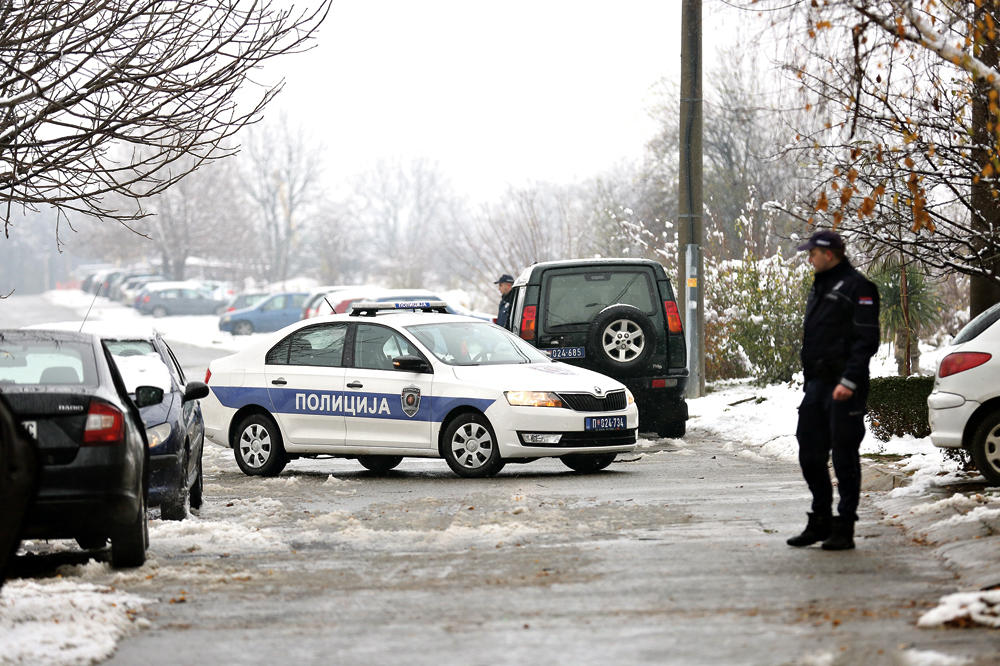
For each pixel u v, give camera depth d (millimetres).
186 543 16906
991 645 10336
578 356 29812
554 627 11469
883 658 9969
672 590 12961
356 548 16359
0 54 17047
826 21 15391
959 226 21094
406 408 24516
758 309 41094
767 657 10133
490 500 20438
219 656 10734
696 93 37469
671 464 25562
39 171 17500
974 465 20766
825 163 20750
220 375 26547
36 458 11305
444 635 11297
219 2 17484
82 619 11812
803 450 15328
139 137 17844
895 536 15945
